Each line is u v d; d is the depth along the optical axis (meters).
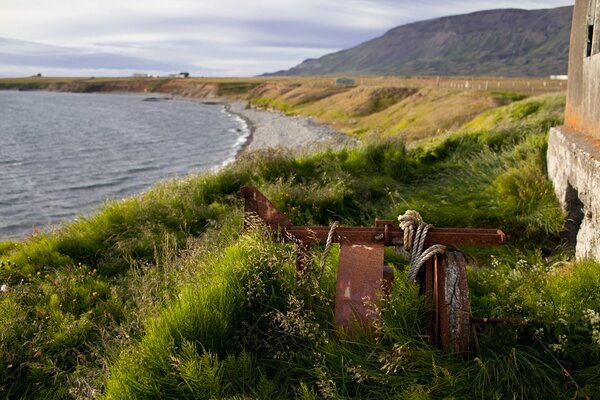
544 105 19.52
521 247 6.79
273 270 4.16
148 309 4.33
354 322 3.56
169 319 3.70
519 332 3.69
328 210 8.16
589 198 5.68
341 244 4.03
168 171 34.66
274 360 3.62
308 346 3.68
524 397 3.19
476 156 10.88
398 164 10.42
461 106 41.12
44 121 82.38
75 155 43.62
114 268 6.22
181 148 47.81
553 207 7.32
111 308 4.93
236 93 148.88
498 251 6.47
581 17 7.74
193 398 3.21
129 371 3.37
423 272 4.11
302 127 55.91
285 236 4.36
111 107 123.81
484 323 3.76
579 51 7.76
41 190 28.77
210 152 44.50
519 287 4.20
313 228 4.24
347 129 50.06
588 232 5.65
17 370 4.09
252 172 9.80
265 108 95.81
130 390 3.22
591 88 6.92
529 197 7.82
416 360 3.38
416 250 3.77
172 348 3.44
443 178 9.92
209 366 3.22
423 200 8.43
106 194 27.48
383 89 65.00
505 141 11.40
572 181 6.61
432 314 3.70
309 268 4.32
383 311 3.61
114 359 3.85
